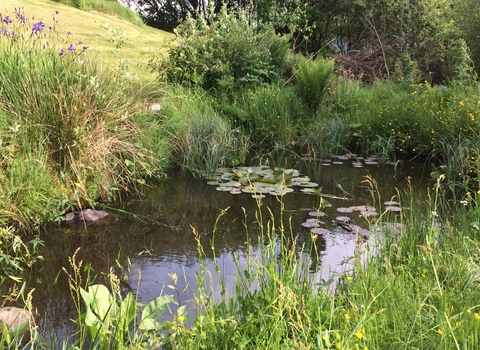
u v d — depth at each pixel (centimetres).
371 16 1427
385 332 213
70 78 488
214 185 545
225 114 747
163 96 676
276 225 419
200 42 845
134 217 436
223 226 418
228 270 328
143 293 295
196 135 623
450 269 266
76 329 253
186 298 287
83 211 430
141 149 532
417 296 239
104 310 217
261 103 771
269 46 934
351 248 365
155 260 347
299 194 514
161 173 565
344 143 738
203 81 816
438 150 648
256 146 723
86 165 457
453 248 303
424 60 1100
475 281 251
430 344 201
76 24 1379
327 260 343
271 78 902
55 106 456
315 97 815
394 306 231
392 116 746
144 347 208
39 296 291
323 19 1991
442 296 219
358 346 197
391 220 423
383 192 521
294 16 1198
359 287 261
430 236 299
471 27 1008
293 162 662
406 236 338
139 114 566
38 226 399
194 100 726
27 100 454
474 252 297
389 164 659
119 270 329
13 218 386
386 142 703
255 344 214
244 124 750
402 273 277
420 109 725
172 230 408
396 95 819
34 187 402
